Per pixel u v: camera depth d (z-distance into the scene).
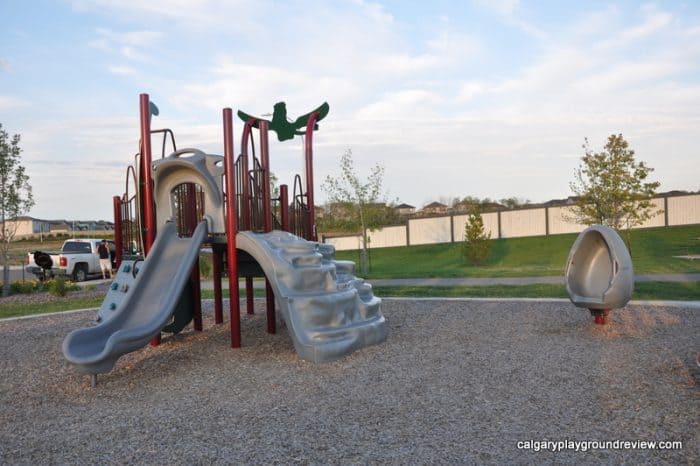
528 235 36.41
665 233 32.38
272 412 4.87
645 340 7.24
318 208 25.86
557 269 20.56
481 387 5.39
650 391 5.04
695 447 3.79
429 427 4.34
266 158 8.78
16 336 9.52
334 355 6.78
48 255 21.92
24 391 6.02
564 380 5.51
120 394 5.75
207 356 7.35
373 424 4.46
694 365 5.89
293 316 6.92
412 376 5.91
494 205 61.47
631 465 3.55
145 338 6.32
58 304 14.41
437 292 13.70
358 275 21.53
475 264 27.17
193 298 9.08
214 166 7.98
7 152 17.34
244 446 4.08
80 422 4.85
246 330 9.23
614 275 7.85
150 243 8.12
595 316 8.38
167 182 8.12
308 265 7.52
